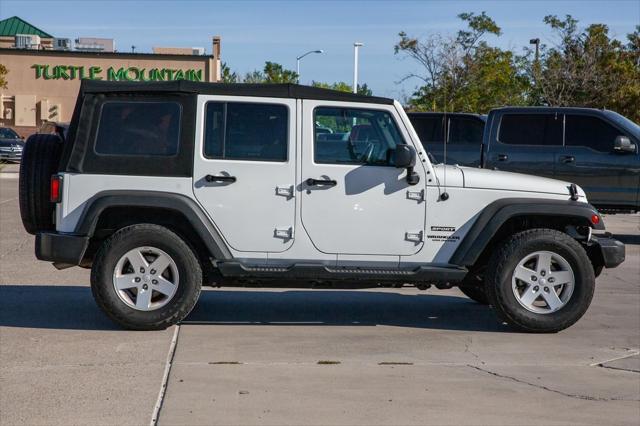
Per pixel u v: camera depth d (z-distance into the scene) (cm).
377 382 659
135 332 802
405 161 798
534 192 841
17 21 6544
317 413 584
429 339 806
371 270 813
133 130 802
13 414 572
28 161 818
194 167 802
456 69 2894
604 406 616
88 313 884
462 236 829
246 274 804
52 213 825
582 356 754
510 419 584
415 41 2898
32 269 1155
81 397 608
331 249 816
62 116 5178
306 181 810
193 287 797
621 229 1817
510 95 3053
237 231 807
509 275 823
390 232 822
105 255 787
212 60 5188
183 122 803
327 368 694
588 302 828
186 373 670
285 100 812
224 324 849
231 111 809
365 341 792
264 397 615
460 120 1767
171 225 823
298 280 818
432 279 821
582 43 3253
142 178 799
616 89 3198
